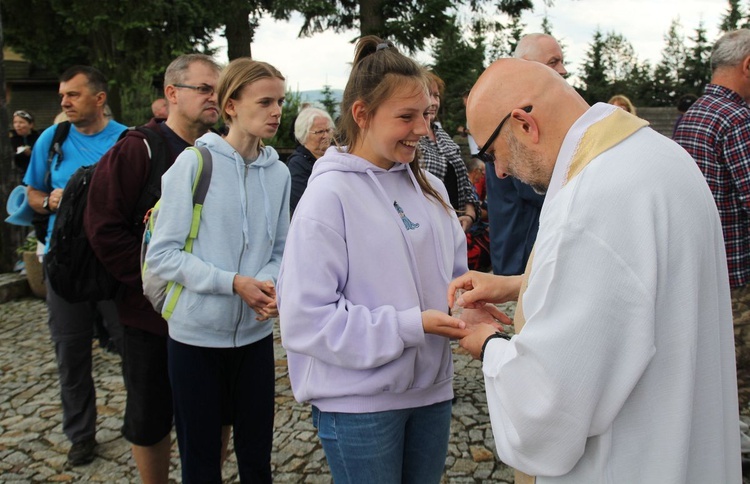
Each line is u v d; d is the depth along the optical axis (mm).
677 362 1093
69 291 2457
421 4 13234
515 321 1322
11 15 11570
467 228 4227
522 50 3168
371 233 1521
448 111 13883
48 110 20500
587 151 1145
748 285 2918
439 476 1732
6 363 4492
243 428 2238
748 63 2705
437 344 1632
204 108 2408
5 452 3135
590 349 1056
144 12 9969
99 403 3670
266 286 2035
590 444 1155
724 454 1191
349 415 1518
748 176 2664
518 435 1153
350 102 1563
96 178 2314
